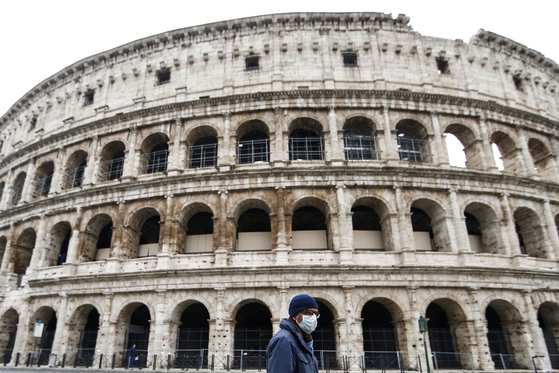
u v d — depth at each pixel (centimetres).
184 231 4372
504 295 3962
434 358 3500
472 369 3562
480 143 4741
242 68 4941
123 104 5194
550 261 4341
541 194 4612
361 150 4694
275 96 4597
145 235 4912
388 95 4653
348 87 4784
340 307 3706
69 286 4234
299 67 4872
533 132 5209
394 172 4206
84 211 4653
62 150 5303
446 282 3831
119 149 5228
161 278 3938
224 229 4066
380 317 4269
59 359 4016
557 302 4134
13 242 5138
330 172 4169
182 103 4697
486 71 5294
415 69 4978
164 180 4316
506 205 4359
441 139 4609
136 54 5422
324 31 5050
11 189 5828
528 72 5625
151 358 3697
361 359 3500
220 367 3553
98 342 3900
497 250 4312
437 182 4256
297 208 4581
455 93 4988
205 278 3856
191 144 4828
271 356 668
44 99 6112
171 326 3822
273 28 5072
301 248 4266
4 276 4981
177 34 5238
